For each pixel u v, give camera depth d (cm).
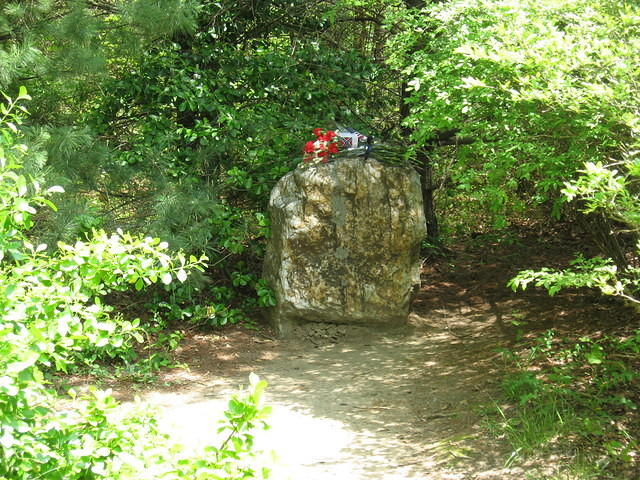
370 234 711
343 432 497
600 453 414
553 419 454
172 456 246
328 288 715
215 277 817
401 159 729
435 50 607
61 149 624
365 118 929
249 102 868
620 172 461
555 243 941
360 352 683
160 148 756
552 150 470
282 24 949
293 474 427
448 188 1006
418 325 739
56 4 691
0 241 262
